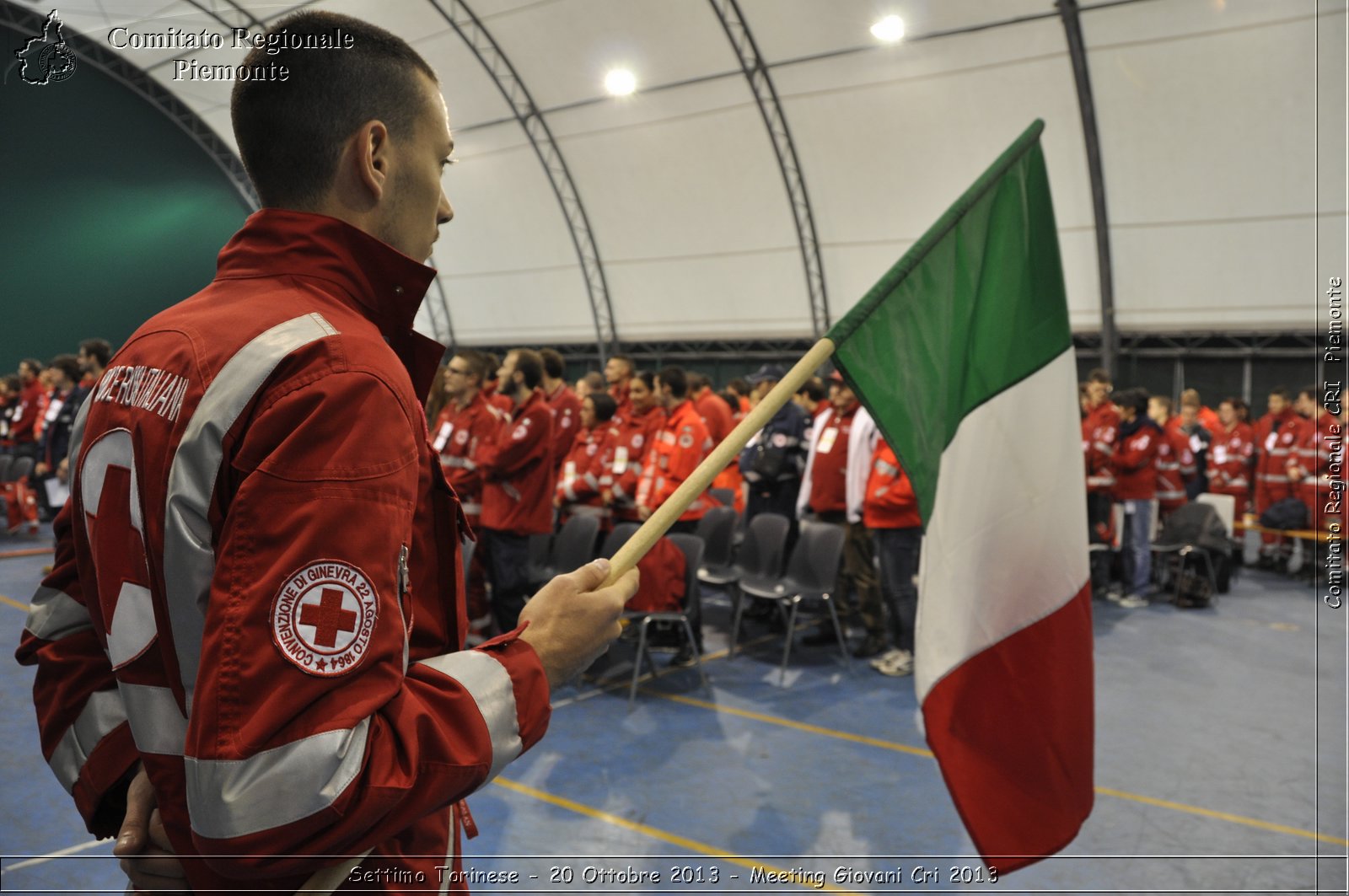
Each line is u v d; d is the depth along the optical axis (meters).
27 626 0.99
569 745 4.06
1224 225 11.88
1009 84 12.32
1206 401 12.86
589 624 0.89
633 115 15.39
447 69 16.11
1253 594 7.93
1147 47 11.34
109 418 0.82
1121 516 7.48
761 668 5.32
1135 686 5.13
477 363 5.49
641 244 17.00
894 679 5.10
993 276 1.66
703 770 3.80
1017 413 1.66
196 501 0.72
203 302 0.85
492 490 5.23
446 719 0.75
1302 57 10.66
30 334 15.31
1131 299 12.84
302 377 0.73
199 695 0.66
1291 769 3.92
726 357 17.00
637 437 6.02
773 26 13.31
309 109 0.87
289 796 0.64
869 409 1.42
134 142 16.28
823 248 15.05
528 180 17.41
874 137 13.71
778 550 5.51
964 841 3.20
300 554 0.67
